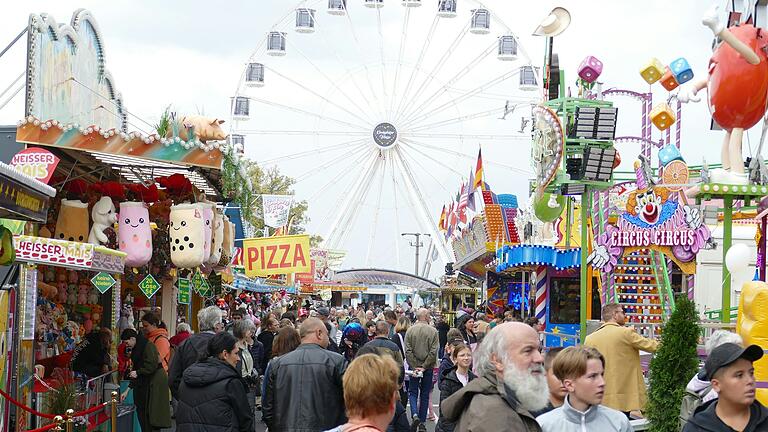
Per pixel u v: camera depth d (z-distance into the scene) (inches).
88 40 639.8
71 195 539.5
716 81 479.8
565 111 664.4
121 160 541.0
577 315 976.3
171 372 434.0
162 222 624.4
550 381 263.3
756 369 310.7
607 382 395.2
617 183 861.8
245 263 856.3
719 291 816.3
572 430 233.8
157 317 583.2
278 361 336.8
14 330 425.4
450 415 214.5
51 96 557.3
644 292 783.1
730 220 503.8
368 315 951.6
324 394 330.3
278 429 331.9
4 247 358.6
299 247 854.5
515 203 1250.0
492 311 1234.6
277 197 1216.8
